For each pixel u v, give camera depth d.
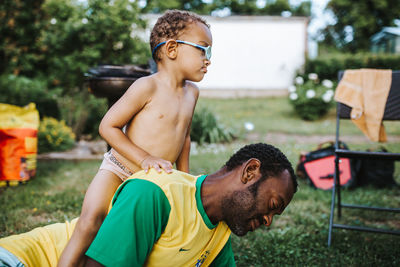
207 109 9.02
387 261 2.57
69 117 8.59
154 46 1.75
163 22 1.72
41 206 3.56
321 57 15.56
